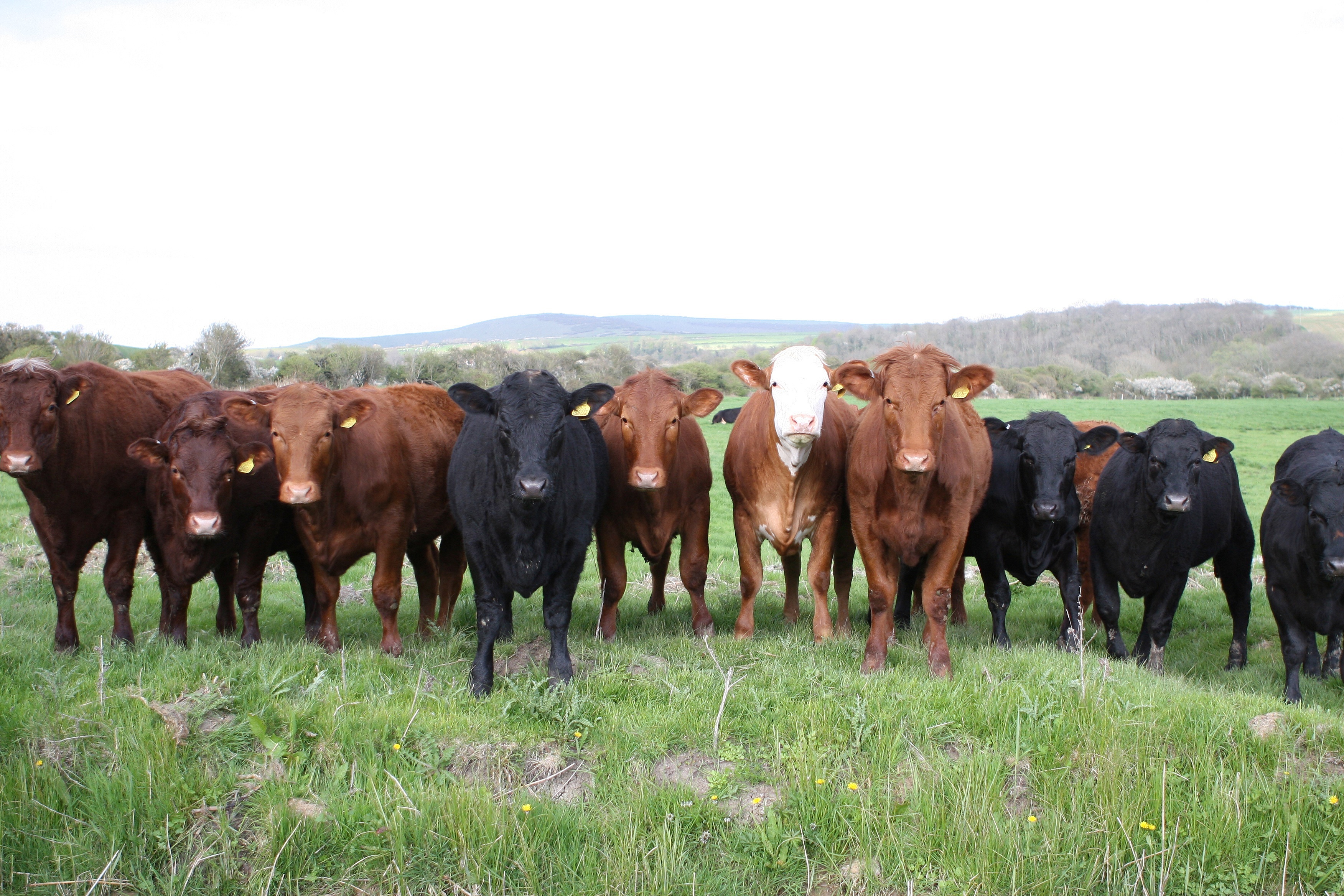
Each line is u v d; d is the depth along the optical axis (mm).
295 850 4773
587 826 5008
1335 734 5688
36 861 4715
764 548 16109
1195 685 7594
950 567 7340
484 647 6625
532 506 6281
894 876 4824
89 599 9789
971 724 5867
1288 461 9211
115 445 7453
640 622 9531
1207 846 4926
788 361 8195
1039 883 4715
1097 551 8828
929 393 6777
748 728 5840
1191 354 120812
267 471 7695
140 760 5207
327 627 7730
